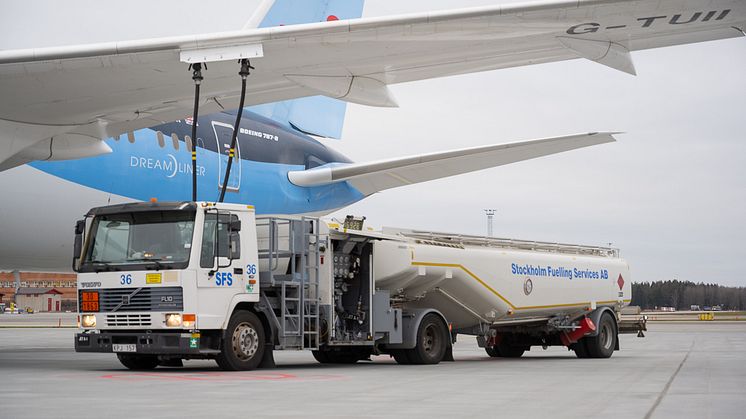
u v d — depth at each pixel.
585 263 25.89
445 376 16.52
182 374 16.42
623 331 33.56
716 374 17.16
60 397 11.84
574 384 14.64
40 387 13.39
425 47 19.00
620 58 19.05
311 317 18.78
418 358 20.62
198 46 17.83
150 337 16.64
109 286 17.08
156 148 27.44
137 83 19.61
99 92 19.80
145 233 17.03
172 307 16.42
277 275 18.38
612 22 17.50
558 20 17.30
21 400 11.44
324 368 19.02
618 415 10.23
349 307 19.94
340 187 35.72
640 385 14.44
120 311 16.94
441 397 12.21
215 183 29.77
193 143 18.83
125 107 21.31
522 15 17.06
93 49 17.73
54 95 19.50
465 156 27.28
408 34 17.83
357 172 30.62
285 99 23.03
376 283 20.44
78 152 23.05
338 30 17.59
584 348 25.61
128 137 26.61
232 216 17.12
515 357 26.44
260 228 18.62
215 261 16.80
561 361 23.11
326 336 19.11
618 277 27.17
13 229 24.62
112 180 26.00
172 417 9.73
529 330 25.86
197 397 11.93
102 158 25.72
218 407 10.74
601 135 25.72
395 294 21.09
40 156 22.58
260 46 17.92
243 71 18.42
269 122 34.06
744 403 11.54
